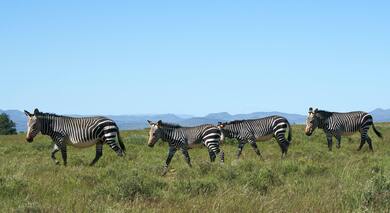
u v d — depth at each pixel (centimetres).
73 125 1880
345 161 1741
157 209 900
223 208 888
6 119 8588
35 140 3578
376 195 930
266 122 2114
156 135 1752
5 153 2475
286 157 2077
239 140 2106
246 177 1251
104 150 2452
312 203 938
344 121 2428
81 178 1340
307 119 2434
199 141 1808
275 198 999
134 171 1442
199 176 1409
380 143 2745
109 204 955
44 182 1255
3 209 910
